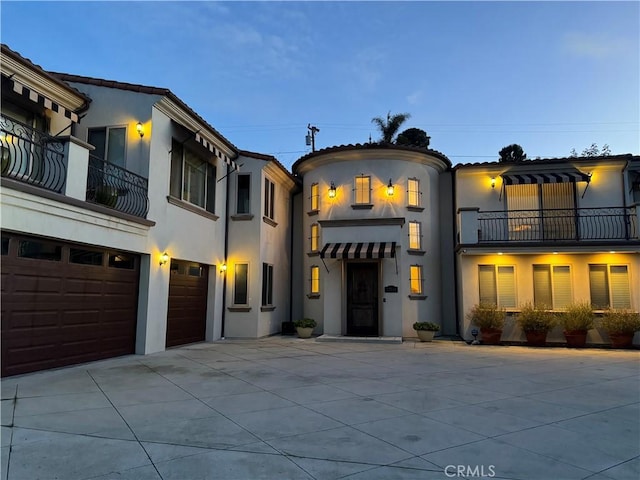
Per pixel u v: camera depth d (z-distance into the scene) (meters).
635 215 15.20
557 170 16.91
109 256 10.50
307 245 18.12
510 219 16.88
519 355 12.35
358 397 7.17
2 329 7.85
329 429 5.48
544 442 5.10
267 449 4.78
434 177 17.98
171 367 9.62
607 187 16.58
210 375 8.84
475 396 7.33
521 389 7.91
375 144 16.72
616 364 10.89
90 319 9.90
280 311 17.56
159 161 11.80
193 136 12.60
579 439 5.21
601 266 15.16
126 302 11.04
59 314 9.08
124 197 10.97
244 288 15.45
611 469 4.35
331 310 15.91
